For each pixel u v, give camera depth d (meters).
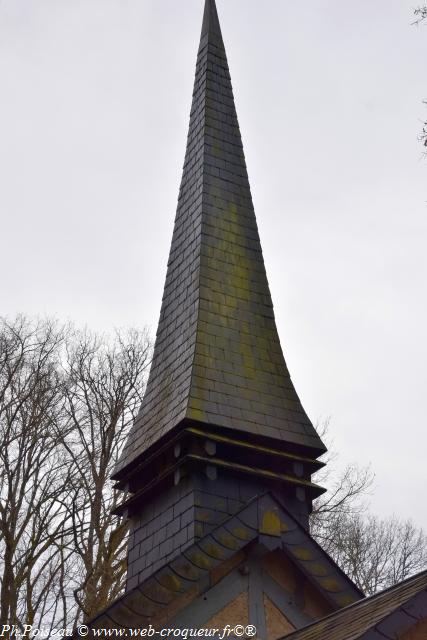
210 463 21.89
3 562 32.31
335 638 14.08
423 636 13.25
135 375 36.75
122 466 24.36
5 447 32.22
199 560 19.75
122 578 31.97
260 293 26.53
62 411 35.03
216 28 32.84
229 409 23.11
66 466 37.38
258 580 20.44
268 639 19.70
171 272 27.66
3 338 35.75
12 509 30.28
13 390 34.41
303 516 22.83
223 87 31.16
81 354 36.78
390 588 16.92
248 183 29.02
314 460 23.53
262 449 22.81
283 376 25.00
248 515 20.61
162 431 23.08
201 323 24.73
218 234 27.09
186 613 19.39
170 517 22.27
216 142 29.39
